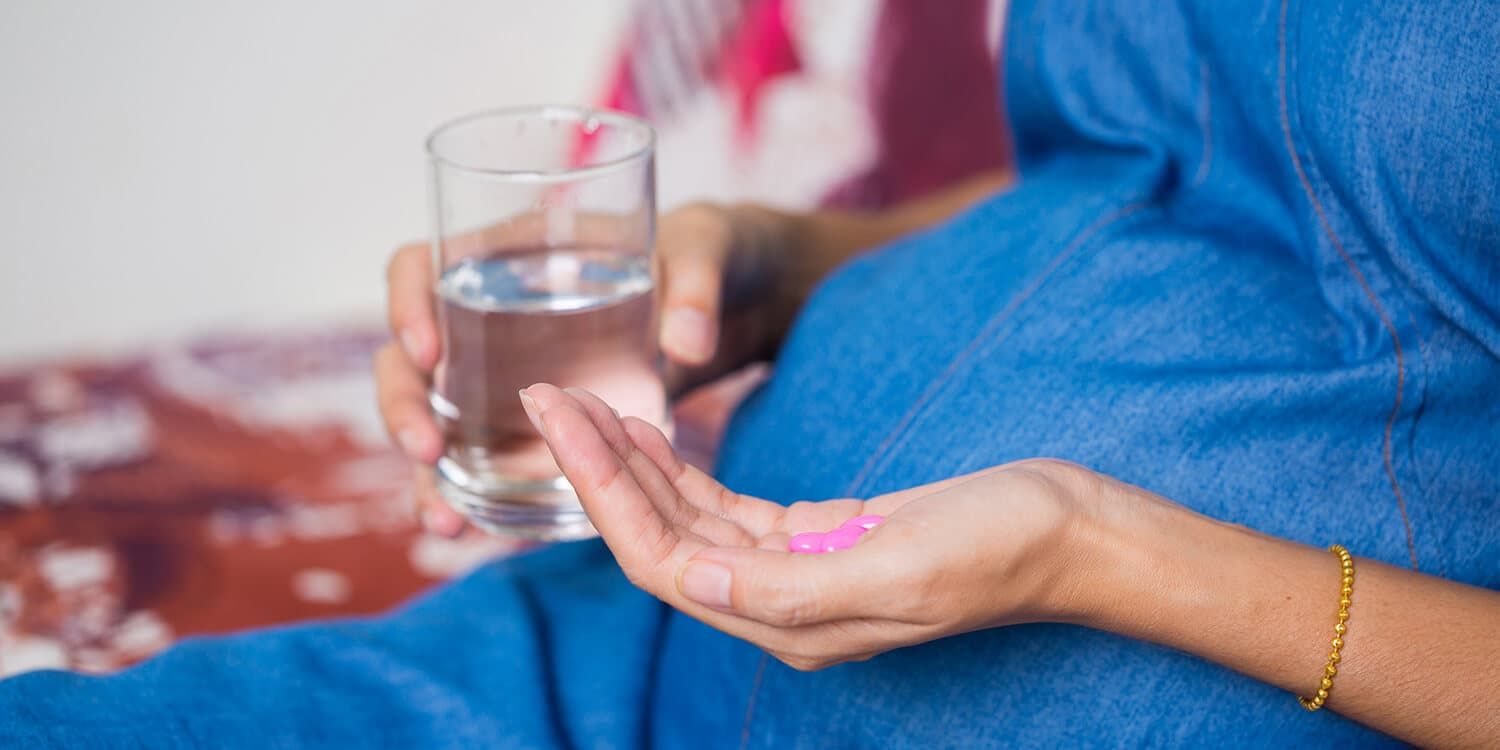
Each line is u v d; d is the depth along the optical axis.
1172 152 0.88
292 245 2.24
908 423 0.87
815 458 0.90
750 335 1.06
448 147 0.87
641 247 0.85
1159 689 0.81
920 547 0.71
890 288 0.91
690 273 0.94
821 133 2.08
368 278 2.29
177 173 2.15
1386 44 0.78
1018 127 0.99
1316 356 0.82
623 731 0.90
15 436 1.58
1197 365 0.83
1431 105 0.77
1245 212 0.86
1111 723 0.81
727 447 0.98
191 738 0.85
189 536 1.37
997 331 0.86
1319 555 0.77
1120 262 0.85
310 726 0.87
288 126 2.17
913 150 2.08
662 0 2.13
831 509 0.78
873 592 0.71
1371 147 0.79
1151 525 0.76
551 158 0.90
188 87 2.11
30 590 1.25
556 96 2.25
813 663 0.75
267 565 1.32
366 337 1.98
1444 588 0.77
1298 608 0.76
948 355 0.87
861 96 2.06
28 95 2.04
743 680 0.88
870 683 0.84
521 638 0.94
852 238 1.09
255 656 0.90
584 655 0.95
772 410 0.93
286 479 1.51
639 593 0.98
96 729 0.84
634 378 0.86
